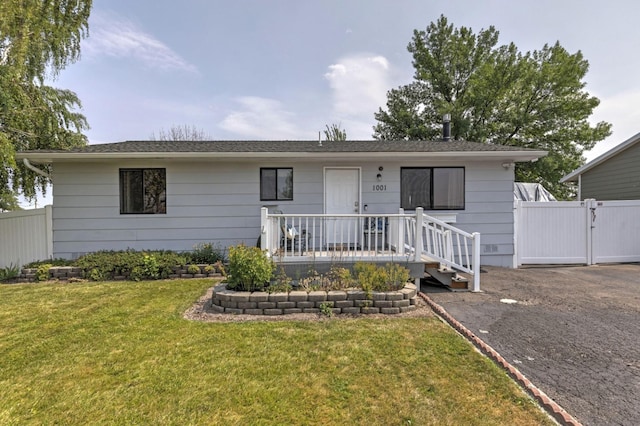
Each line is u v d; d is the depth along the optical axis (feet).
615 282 21.58
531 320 14.15
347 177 27.96
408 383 9.07
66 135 32.17
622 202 28.73
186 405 8.08
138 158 24.99
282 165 27.55
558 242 28.35
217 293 15.19
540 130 62.39
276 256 18.71
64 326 13.25
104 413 7.79
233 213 27.27
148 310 15.34
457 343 11.62
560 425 7.38
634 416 7.72
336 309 14.87
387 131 75.25
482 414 7.75
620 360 10.50
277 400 8.30
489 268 26.91
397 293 15.10
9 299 17.21
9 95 23.08
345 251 20.94
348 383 9.07
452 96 69.77
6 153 21.44
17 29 24.77
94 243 26.35
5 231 23.76
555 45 61.87
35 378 9.30
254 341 11.78
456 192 28.12
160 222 26.81
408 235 21.48
